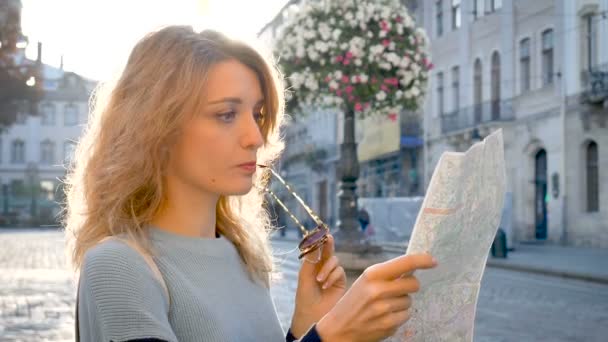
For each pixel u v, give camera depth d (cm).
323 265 174
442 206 125
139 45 149
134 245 138
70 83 7400
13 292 1171
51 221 6750
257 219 184
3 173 7356
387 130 3666
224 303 147
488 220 137
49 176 7356
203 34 152
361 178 4316
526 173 2930
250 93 150
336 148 4662
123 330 125
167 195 151
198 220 153
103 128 148
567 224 2662
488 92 3139
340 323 124
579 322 929
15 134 7350
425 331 143
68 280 1390
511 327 881
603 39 2478
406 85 1172
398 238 2691
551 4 2723
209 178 147
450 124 3350
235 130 147
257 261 170
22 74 2980
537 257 2136
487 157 131
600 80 2444
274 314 163
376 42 1142
